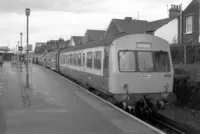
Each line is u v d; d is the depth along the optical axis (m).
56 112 8.65
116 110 9.03
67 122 7.38
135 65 9.73
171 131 8.98
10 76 23.03
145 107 9.74
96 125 7.12
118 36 10.19
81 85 16.86
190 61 15.41
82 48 15.84
